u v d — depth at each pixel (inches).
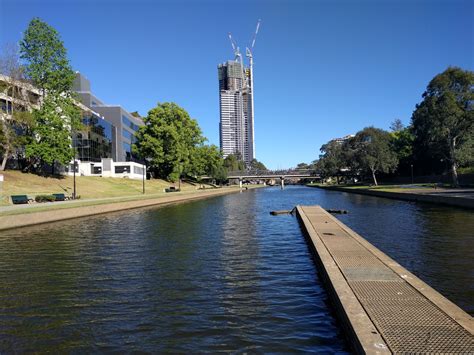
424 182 3683.6
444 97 2359.7
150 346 308.5
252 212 1608.0
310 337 318.0
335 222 959.6
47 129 2100.1
